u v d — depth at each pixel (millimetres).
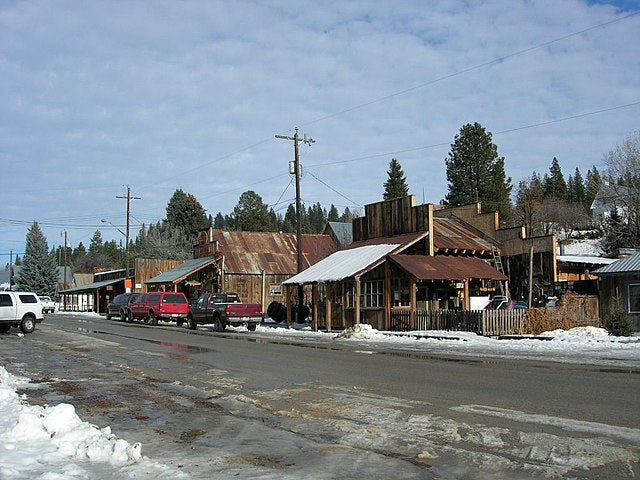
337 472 6676
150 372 15461
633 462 6781
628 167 53438
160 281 48250
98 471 6426
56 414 8195
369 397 11234
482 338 23781
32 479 5914
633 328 23750
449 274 29422
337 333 30438
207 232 49594
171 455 7473
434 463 6992
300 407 10500
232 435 8586
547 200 78938
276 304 40688
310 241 52031
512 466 6785
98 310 65188
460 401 10602
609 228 55875
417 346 21969
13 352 20844
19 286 93500
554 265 32531
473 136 73438
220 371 15375
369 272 32250
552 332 24750
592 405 9938
